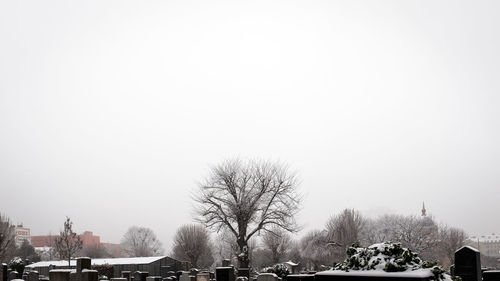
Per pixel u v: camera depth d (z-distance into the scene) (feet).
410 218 308.40
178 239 268.21
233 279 99.14
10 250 248.52
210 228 182.91
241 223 177.37
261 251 289.94
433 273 32.09
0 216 241.55
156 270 189.88
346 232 197.26
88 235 562.66
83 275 74.49
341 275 33.63
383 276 32.04
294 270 138.31
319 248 202.90
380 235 292.81
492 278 58.34
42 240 563.07
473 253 58.59
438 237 299.17
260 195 180.14
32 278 101.09
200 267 271.69
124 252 452.76
